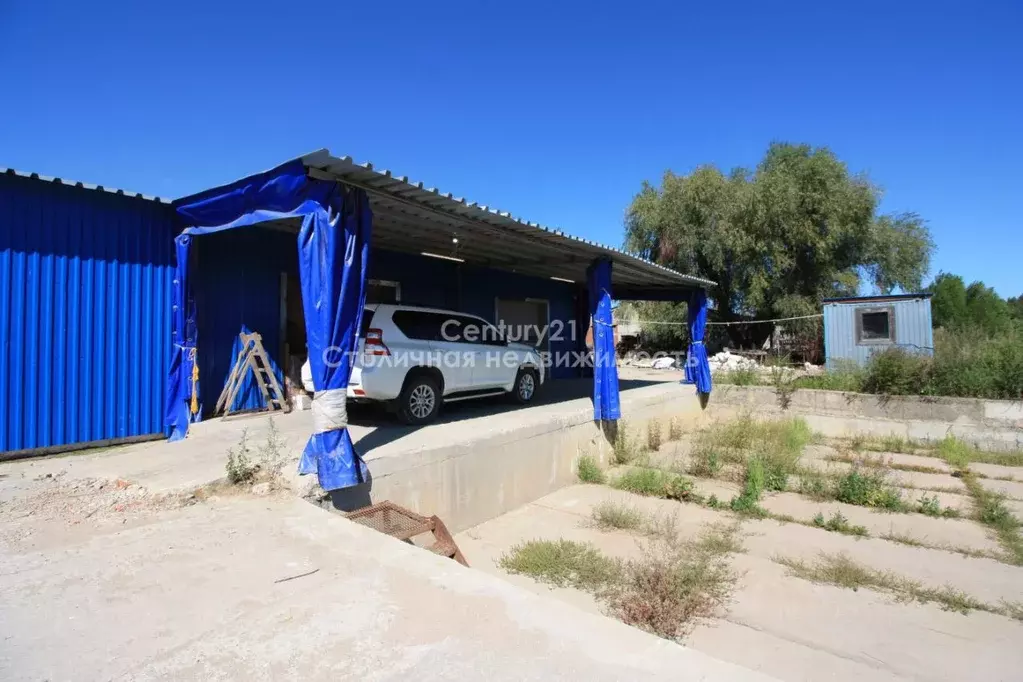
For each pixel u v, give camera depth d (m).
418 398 8.05
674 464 9.98
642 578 5.03
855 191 23.39
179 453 6.27
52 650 2.68
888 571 5.51
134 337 7.23
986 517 6.96
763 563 5.68
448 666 2.62
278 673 2.55
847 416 12.58
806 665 3.88
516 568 5.56
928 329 13.67
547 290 16.58
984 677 3.76
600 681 2.51
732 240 23.77
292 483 5.05
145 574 3.51
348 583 3.46
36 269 6.43
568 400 11.25
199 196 7.00
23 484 5.26
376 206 7.11
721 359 21.94
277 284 9.29
